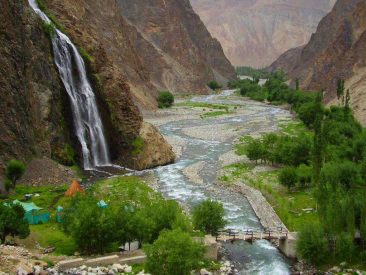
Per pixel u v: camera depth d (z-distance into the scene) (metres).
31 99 70.44
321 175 56.03
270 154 79.00
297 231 46.12
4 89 64.88
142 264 40.03
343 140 80.50
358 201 43.72
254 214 56.50
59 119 75.56
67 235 44.25
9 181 58.19
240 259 43.62
